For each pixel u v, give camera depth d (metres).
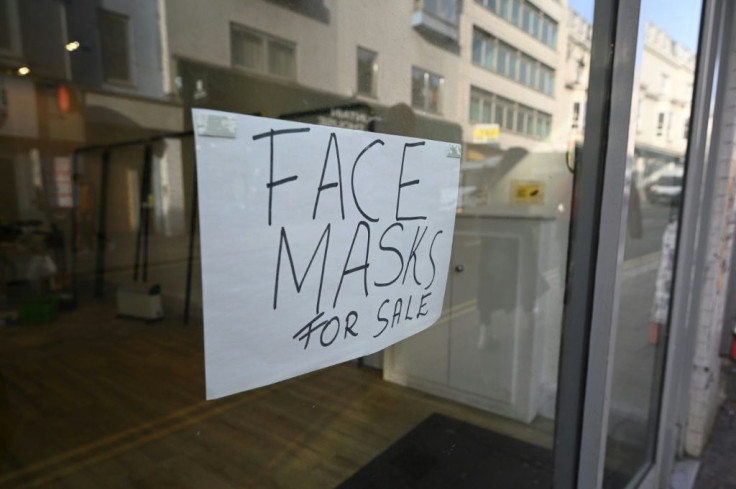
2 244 2.40
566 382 1.46
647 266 1.87
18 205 2.79
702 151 2.03
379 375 1.59
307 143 0.71
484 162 1.72
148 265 2.90
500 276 1.83
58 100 2.57
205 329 0.64
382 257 0.88
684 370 2.34
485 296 1.85
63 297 2.17
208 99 1.32
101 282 2.49
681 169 1.97
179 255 3.08
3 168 2.73
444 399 1.82
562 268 1.74
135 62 1.49
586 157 1.34
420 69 1.40
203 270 0.62
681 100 1.89
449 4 1.42
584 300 1.39
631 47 1.22
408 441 1.52
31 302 1.96
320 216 0.75
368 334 0.89
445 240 1.04
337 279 0.80
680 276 2.00
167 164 3.01
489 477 1.49
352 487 1.28
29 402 1.37
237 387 0.69
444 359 1.84
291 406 1.40
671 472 2.30
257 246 0.67
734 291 3.81
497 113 1.69
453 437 1.62
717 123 2.23
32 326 1.84
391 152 0.85
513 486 1.47
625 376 1.78
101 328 1.91
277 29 1.17
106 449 1.23
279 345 0.73
